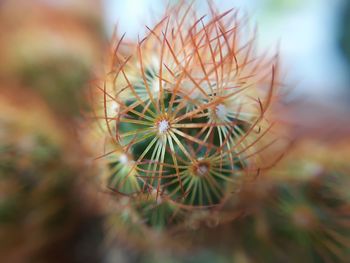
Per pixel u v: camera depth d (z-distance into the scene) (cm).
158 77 7
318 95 19
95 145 8
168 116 7
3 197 10
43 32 13
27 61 12
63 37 13
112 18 17
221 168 7
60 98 12
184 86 7
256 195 9
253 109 8
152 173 7
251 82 8
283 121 9
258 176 8
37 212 10
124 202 8
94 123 8
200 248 10
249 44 8
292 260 10
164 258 11
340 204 9
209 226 8
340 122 16
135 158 7
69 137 10
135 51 8
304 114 17
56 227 11
